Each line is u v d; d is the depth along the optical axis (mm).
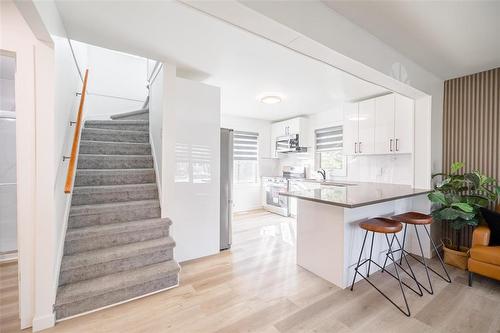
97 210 2416
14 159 2838
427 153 2990
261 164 6152
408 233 3129
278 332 1681
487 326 1743
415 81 2672
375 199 2119
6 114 2793
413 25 1964
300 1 1581
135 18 1863
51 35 1585
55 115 1763
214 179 3121
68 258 2029
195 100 2949
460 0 1653
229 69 2877
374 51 2127
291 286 2305
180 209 2855
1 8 1523
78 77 3148
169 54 2498
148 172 3111
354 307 1973
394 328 1722
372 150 3701
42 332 1652
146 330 1697
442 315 1869
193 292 2188
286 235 3955
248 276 2510
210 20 1890
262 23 1480
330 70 2881
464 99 3039
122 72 4566
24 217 1654
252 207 6023
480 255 2195
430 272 2596
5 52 1580
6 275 2406
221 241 3264
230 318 1832
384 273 2582
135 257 2232
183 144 2865
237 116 5637
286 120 5840
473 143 2953
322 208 2471
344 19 1864
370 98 3920
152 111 3492
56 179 1831
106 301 1944
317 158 5246
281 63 2699
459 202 2605
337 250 2311
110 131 3438
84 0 1641
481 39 2168
